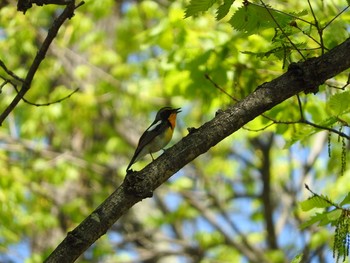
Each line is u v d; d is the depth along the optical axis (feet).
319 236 39.70
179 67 30.58
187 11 15.43
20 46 47.39
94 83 54.03
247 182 62.13
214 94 29.96
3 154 48.37
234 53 28.63
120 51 53.57
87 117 50.85
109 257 52.39
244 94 28.14
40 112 48.83
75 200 49.70
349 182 40.47
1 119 19.58
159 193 59.31
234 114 14.66
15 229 46.57
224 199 59.93
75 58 50.49
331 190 41.96
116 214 14.15
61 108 48.39
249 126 31.14
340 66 14.93
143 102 51.13
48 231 51.62
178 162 14.40
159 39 32.09
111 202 14.20
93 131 55.83
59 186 50.39
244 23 16.33
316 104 29.40
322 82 14.97
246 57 28.48
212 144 14.56
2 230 46.09
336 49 15.06
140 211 60.64
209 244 54.44
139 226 58.95
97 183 55.62
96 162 53.57
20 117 52.95
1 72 47.16
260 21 16.35
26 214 46.75
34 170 48.49
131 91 49.11
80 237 13.92
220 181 58.23
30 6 18.08
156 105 51.65
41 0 18.07
